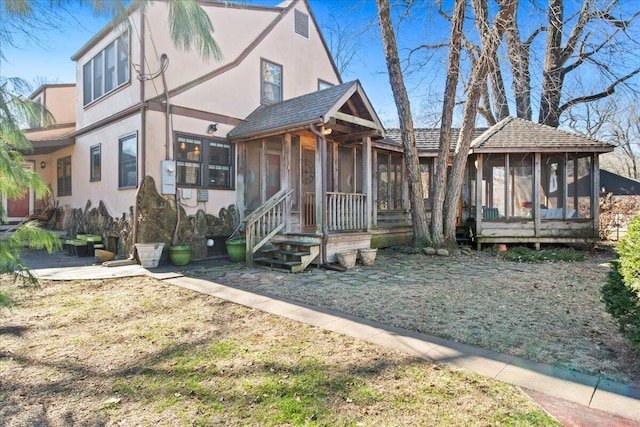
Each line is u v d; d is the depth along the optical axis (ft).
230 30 32.01
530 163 35.01
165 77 27.25
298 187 30.14
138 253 24.70
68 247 32.53
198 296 17.16
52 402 8.14
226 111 31.01
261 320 13.71
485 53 27.94
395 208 38.50
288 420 7.45
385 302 16.24
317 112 24.23
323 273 23.04
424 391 8.54
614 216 42.68
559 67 43.86
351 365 9.89
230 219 30.35
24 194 9.05
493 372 9.46
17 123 7.98
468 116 31.68
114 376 9.33
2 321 13.51
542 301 16.46
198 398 8.30
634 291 9.90
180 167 27.73
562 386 8.72
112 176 30.19
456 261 28.14
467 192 38.75
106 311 14.83
